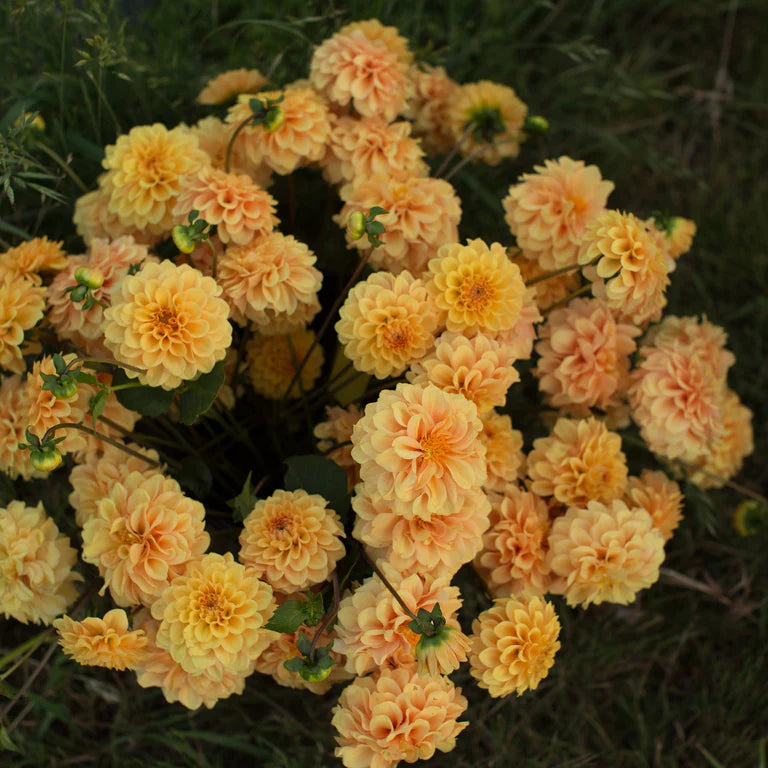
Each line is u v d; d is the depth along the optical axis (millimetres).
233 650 1084
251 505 1157
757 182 1826
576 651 1463
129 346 1090
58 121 1441
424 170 1333
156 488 1128
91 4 1376
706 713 1454
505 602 1151
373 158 1272
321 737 1388
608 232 1171
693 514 1579
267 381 1326
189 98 1531
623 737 1464
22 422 1174
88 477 1177
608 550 1173
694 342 1323
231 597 1087
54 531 1172
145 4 1624
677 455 1287
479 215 1603
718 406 1348
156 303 1090
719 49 1963
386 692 1088
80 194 1422
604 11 1890
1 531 1146
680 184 1841
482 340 1138
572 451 1236
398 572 1099
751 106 1863
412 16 1607
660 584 1521
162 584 1109
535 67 1835
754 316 1708
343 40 1300
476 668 1148
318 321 1404
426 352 1170
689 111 1893
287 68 1535
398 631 1094
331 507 1171
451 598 1115
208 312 1102
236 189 1183
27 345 1235
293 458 1178
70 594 1198
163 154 1225
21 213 1469
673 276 1718
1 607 1170
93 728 1422
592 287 1212
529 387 1542
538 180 1268
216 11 1586
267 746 1405
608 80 1846
